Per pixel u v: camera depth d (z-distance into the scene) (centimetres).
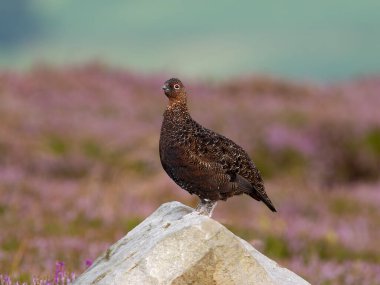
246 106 2795
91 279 658
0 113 2359
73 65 3359
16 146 2028
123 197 1661
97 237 1341
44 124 2295
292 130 2408
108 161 2025
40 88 2875
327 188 2078
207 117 2552
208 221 614
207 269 601
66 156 2017
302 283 696
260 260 709
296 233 1463
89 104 2728
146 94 3066
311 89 3338
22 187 1653
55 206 1528
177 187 1741
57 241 1257
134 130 2334
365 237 1514
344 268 1252
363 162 2336
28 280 942
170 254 606
